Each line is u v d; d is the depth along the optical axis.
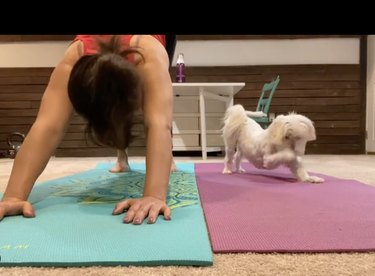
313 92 4.38
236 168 2.08
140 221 0.88
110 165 2.38
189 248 0.72
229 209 1.10
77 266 0.66
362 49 4.34
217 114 3.88
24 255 0.69
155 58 1.07
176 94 3.71
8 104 4.43
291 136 1.69
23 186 1.01
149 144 1.02
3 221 0.92
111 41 1.04
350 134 4.39
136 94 0.93
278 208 1.11
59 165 2.87
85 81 0.89
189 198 1.21
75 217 0.95
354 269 0.66
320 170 2.43
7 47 4.41
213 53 4.39
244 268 0.66
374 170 2.43
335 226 0.91
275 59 4.39
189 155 4.05
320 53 4.38
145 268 0.65
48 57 4.44
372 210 1.08
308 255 0.73
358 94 4.38
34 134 1.04
